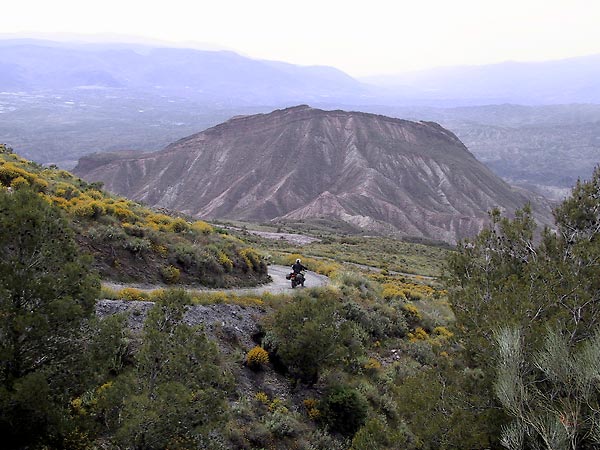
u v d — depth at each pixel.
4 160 25.55
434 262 74.19
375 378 18.56
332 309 17.47
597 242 12.91
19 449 8.30
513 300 11.96
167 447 9.26
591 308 11.50
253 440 12.72
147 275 19.83
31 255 9.09
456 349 17.09
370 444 12.86
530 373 10.05
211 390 10.22
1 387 7.93
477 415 11.32
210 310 17.23
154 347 10.22
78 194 24.17
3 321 8.25
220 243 27.19
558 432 7.86
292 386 15.94
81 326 9.64
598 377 7.91
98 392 9.99
